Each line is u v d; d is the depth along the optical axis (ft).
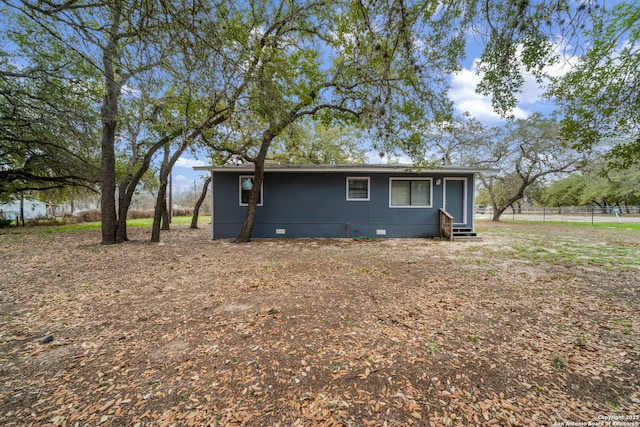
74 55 23.29
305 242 31.48
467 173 35.35
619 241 30.76
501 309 11.33
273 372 7.05
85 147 34.58
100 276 16.66
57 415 5.65
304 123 43.70
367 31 14.53
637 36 13.94
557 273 17.03
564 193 111.55
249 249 26.81
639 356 7.80
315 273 17.11
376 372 7.04
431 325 9.81
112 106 28.89
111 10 10.37
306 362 7.49
